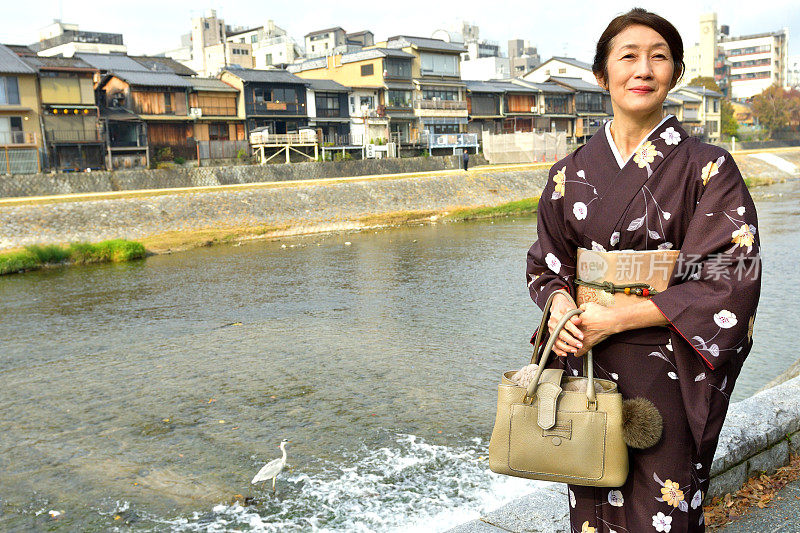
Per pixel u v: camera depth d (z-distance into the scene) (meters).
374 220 30.25
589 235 1.85
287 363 10.13
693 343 1.64
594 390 1.69
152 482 6.18
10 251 22.02
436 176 36.84
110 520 5.47
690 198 1.72
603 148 1.87
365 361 10.10
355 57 50.25
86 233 24.27
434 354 10.41
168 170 33.59
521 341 11.09
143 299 15.69
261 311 14.06
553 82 63.50
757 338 10.66
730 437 3.05
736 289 1.61
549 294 1.89
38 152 32.94
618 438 1.65
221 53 68.50
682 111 67.94
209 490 5.96
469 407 7.96
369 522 5.19
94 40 61.19
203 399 8.58
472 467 6.20
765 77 117.44
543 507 2.85
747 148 69.25
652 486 1.74
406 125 51.25
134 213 26.16
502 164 50.50
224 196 28.98
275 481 6.04
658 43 1.75
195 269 19.91
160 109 38.88
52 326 13.16
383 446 6.80
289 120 44.34
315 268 19.52
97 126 35.50
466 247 22.64
